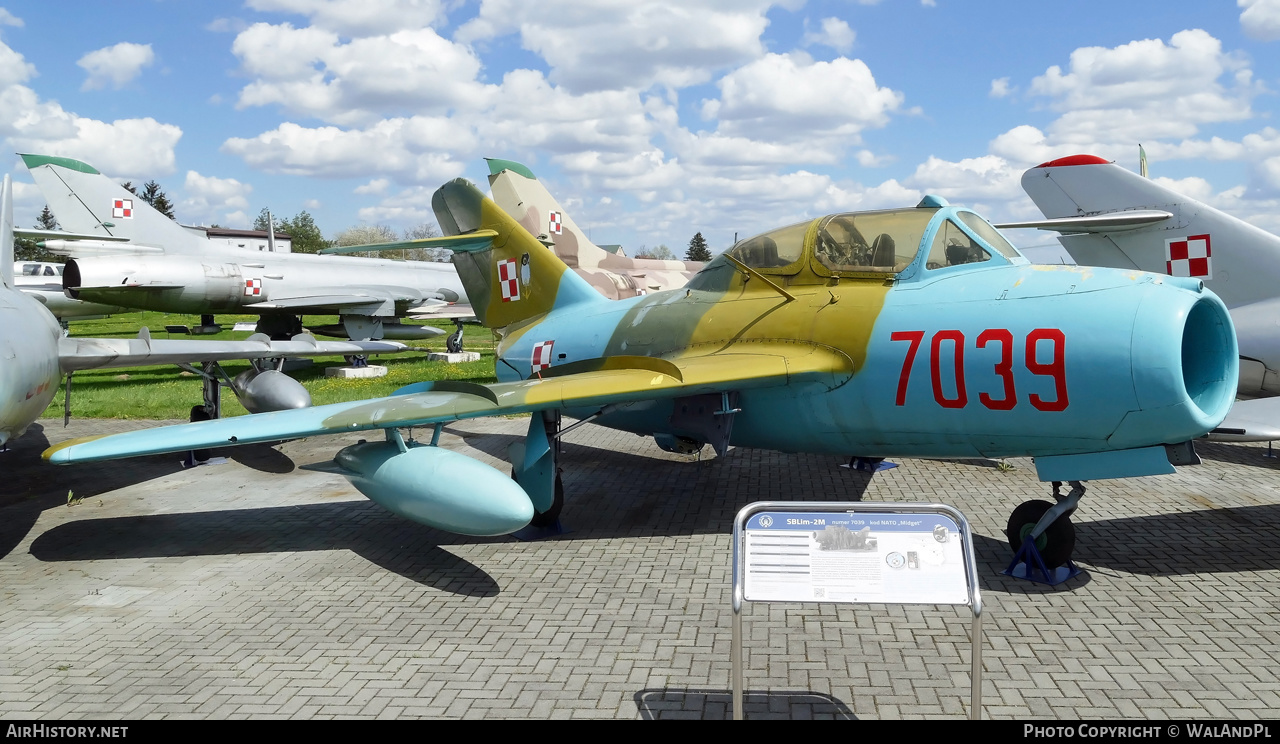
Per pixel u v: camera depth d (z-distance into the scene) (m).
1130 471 5.70
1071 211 11.57
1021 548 6.18
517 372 10.20
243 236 80.62
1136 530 7.32
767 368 6.54
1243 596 5.75
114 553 7.32
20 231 23.05
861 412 6.69
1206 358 5.75
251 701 4.49
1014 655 4.89
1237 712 4.16
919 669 4.72
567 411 8.91
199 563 7.01
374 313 24.28
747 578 3.65
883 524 3.67
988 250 6.58
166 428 6.86
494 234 10.94
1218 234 10.14
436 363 24.67
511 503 6.09
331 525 8.15
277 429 6.49
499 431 13.78
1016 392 5.73
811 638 5.19
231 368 22.50
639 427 8.67
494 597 6.07
